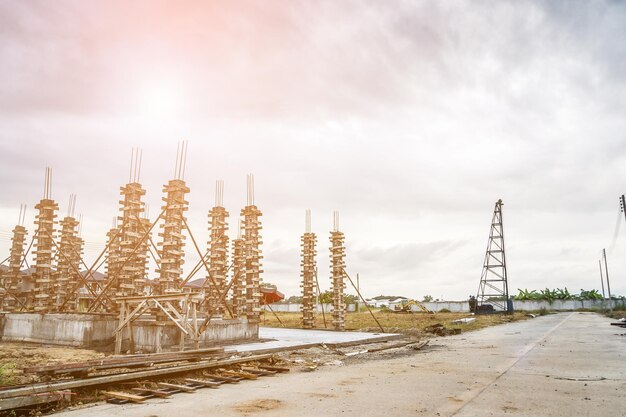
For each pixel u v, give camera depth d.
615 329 33.19
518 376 12.03
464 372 12.91
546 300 100.56
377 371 13.29
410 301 78.31
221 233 26.39
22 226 26.84
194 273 19.62
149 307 16.03
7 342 18.80
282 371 13.20
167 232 18.62
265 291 48.66
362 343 22.50
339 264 35.25
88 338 16.91
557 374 12.30
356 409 8.15
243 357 13.91
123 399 8.77
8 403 7.59
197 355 13.16
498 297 80.62
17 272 26.27
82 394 9.10
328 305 70.69
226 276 26.44
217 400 8.98
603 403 8.59
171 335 16.84
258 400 8.96
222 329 19.69
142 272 21.11
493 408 8.20
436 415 7.70
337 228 36.38
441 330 30.53
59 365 9.59
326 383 11.09
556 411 7.96
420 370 13.45
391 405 8.48
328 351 18.86
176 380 10.95
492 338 26.83
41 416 7.76
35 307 20.66
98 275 39.91
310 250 37.44
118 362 10.70
